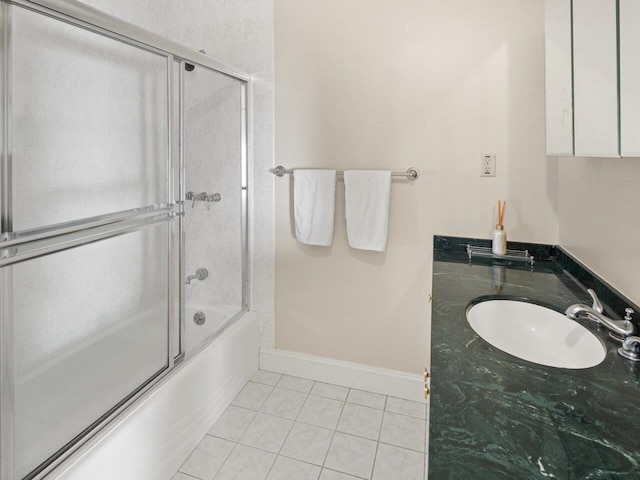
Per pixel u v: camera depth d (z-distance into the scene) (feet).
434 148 6.39
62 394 4.08
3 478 3.51
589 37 3.18
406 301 6.86
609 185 4.16
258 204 7.52
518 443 1.99
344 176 6.68
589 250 4.69
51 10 3.85
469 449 1.94
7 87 3.67
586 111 3.25
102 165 4.73
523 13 5.80
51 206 4.15
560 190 5.80
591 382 2.58
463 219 6.37
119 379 4.79
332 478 5.19
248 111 7.29
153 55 5.24
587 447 1.96
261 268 7.67
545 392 2.46
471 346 3.09
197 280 6.56
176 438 5.30
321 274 7.30
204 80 6.23
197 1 7.45
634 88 2.33
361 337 7.22
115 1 6.68
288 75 7.03
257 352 7.76
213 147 6.57
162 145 5.50
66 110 4.27
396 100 6.49
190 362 5.81
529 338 4.14
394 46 6.42
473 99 6.12
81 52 4.36
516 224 6.12
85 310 4.43
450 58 6.17
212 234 6.81
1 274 3.56
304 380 7.50
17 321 3.70
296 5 6.86
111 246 4.80
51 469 3.79
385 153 6.64
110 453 4.22
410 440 5.90
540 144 5.89
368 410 6.62
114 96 4.81
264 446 5.76
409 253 6.73
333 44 6.73
